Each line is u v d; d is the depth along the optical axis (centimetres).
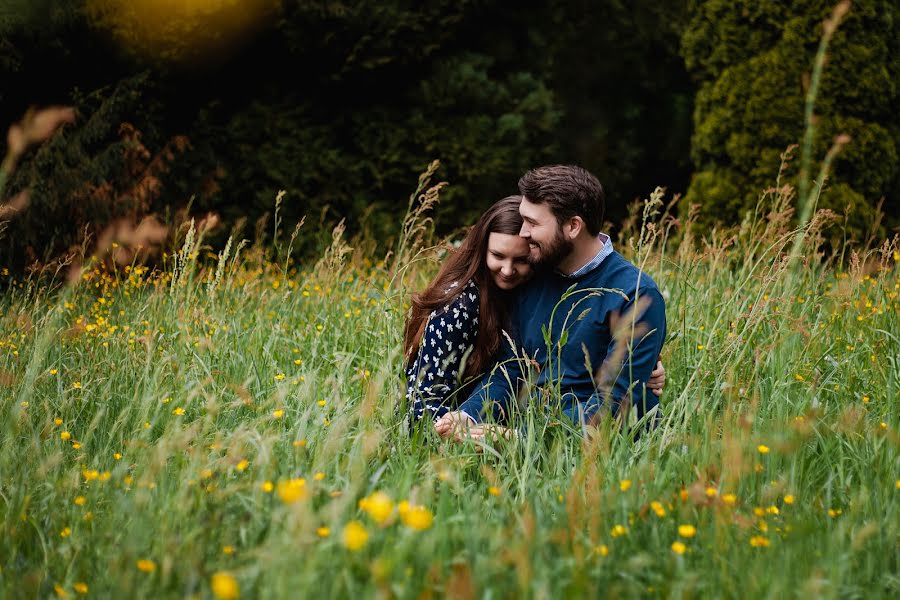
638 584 182
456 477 233
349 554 178
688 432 275
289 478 222
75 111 790
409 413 288
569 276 303
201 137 870
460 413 285
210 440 267
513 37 1010
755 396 269
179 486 218
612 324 292
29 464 257
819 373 316
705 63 721
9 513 216
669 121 1194
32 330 414
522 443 265
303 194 870
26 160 777
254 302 506
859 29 664
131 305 525
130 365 349
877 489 235
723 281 465
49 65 812
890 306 427
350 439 259
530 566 175
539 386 299
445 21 891
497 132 909
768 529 210
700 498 202
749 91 690
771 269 358
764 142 687
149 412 291
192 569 175
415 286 484
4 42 771
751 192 696
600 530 204
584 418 278
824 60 657
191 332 389
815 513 227
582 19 1073
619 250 616
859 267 427
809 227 375
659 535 208
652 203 390
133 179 805
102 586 185
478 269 308
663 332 295
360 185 891
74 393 333
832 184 660
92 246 736
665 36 1146
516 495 234
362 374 324
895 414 298
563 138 1098
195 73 855
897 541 212
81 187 752
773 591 174
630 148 1157
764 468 247
